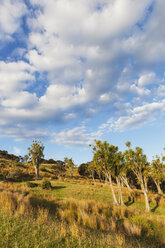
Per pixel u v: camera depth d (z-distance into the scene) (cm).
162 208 1662
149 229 697
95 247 388
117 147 2089
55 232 437
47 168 5734
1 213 527
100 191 2436
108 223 748
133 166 1778
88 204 1120
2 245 338
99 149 2030
